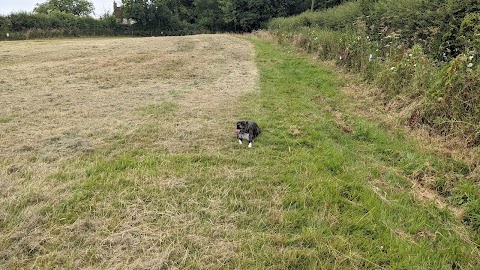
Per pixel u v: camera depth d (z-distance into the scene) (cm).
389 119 619
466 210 336
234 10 4162
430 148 488
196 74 1099
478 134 466
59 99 757
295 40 1722
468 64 537
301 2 4144
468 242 294
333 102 770
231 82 974
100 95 800
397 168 445
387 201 357
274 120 643
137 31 4112
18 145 486
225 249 277
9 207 326
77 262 256
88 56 1470
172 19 4425
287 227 308
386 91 741
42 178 387
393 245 285
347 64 1075
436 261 267
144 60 1364
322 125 609
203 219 320
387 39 1093
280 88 895
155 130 566
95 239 284
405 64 721
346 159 467
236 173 418
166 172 411
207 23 4519
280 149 508
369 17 1432
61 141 506
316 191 370
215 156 466
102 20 3891
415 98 631
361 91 830
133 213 323
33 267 253
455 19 859
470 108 509
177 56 1480
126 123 598
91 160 448
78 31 3447
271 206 346
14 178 389
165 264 257
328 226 311
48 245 278
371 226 310
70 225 302
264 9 4106
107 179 385
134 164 434
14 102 719
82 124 591
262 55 1527
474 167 422
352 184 390
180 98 791
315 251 274
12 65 1213
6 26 2898
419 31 1008
